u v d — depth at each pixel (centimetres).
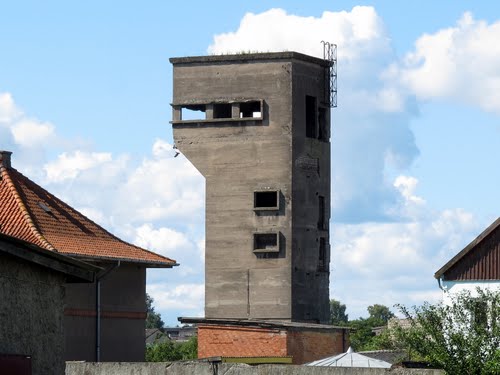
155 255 6769
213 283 9856
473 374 4128
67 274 2414
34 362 2344
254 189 9825
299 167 9812
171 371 4097
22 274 2330
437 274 6194
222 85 9981
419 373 3788
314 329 7338
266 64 9894
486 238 6138
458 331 4253
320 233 9962
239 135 9906
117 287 6600
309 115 10062
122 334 6612
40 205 6519
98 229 6725
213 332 7425
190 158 9994
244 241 9812
